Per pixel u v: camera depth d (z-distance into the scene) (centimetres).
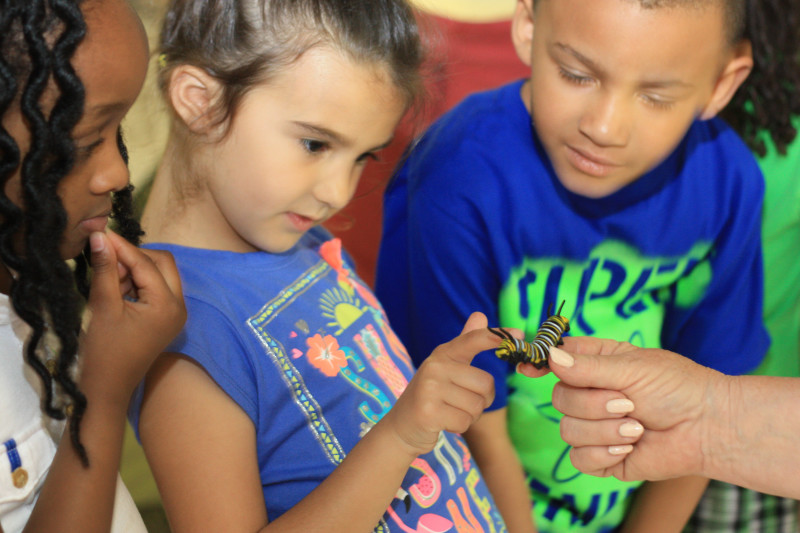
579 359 100
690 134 120
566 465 124
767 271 131
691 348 127
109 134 86
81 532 86
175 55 100
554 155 112
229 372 97
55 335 86
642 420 103
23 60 81
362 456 96
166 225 103
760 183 122
